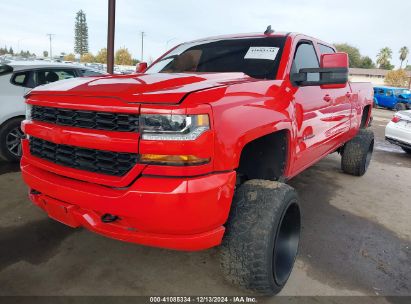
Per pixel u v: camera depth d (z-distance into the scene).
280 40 3.31
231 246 2.25
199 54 3.54
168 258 2.95
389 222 4.02
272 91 2.66
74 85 2.31
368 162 5.98
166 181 1.89
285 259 2.60
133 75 2.61
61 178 2.24
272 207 2.27
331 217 4.06
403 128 7.90
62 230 3.33
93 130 2.05
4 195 4.08
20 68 5.38
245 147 2.79
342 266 3.01
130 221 1.98
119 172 2.02
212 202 1.95
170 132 1.87
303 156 3.27
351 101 4.66
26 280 2.57
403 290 2.72
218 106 2.02
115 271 2.73
